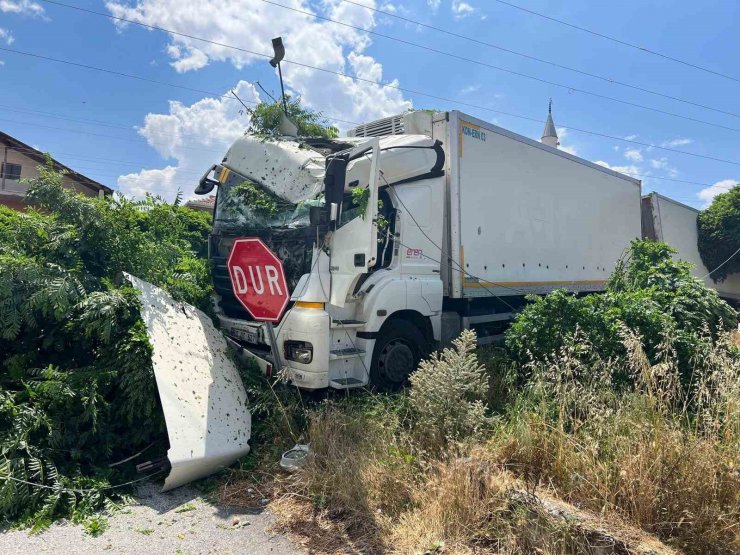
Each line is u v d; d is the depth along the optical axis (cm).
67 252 505
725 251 1577
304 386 500
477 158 708
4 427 364
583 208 975
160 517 357
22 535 319
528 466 375
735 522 304
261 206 568
